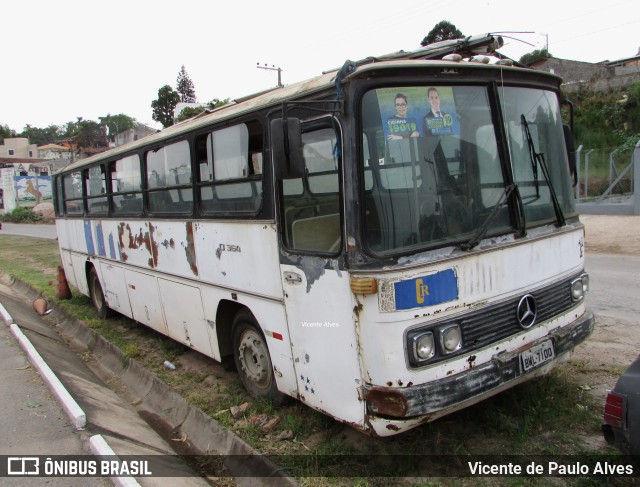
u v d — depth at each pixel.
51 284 12.88
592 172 18.97
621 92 29.25
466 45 4.15
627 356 5.15
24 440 4.15
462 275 3.42
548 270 4.02
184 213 5.65
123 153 7.07
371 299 3.24
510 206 3.79
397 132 3.38
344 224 3.35
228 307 5.26
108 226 8.00
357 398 3.45
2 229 39.88
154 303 6.72
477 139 3.70
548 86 4.37
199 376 6.00
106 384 6.57
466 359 3.41
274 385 4.68
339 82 3.27
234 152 4.65
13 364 6.00
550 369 4.00
